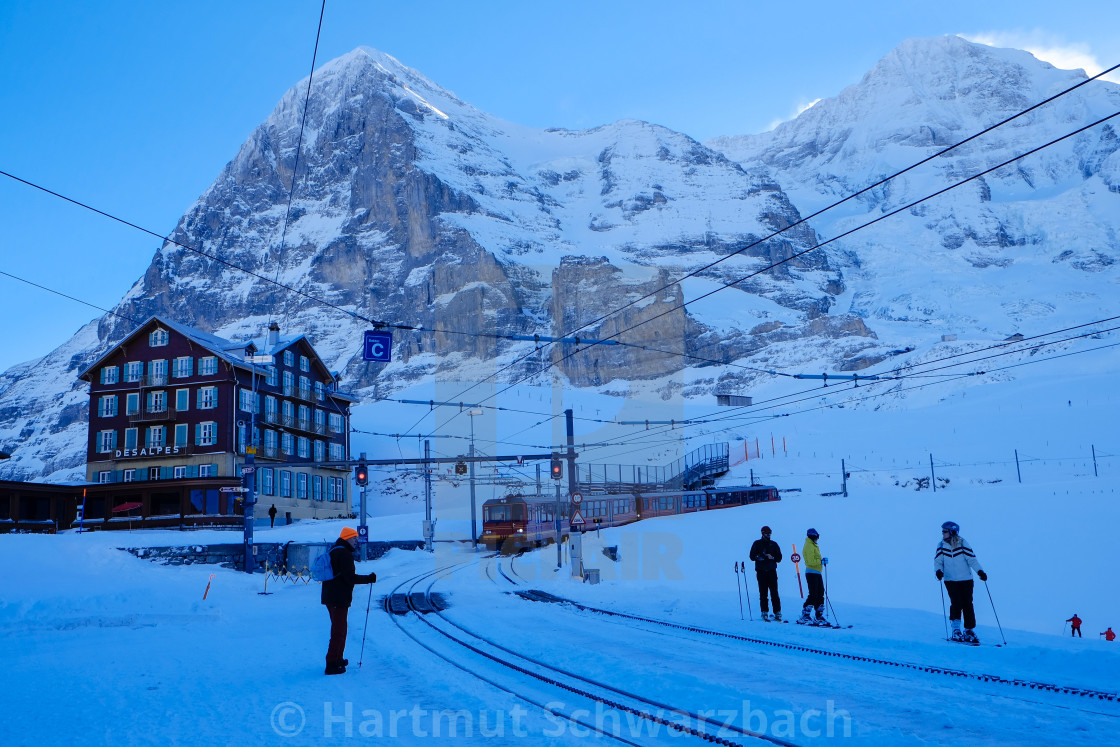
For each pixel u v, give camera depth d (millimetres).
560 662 11227
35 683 10672
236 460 59969
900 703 8156
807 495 73000
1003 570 36156
